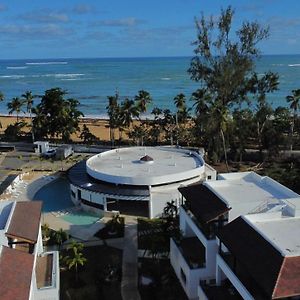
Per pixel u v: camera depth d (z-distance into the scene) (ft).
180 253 135.23
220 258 114.32
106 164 230.89
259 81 290.76
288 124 314.96
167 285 136.77
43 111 362.12
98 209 203.10
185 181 207.31
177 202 192.44
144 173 211.20
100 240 173.47
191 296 127.13
